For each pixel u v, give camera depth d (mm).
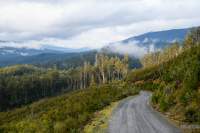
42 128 24688
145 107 39531
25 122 31578
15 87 165250
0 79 174375
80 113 32875
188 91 30797
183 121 25141
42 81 187000
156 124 24531
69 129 22984
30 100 171750
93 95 57469
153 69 113875
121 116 30594
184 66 45812
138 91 71062
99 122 26875
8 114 79688
